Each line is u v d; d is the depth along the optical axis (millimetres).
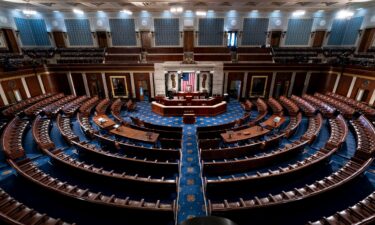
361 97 13266
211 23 18453
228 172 6719
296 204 4812
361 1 13297
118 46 19281
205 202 5594
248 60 17969
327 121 11586
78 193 5297
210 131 9461
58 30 18516
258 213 4695
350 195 5699
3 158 7609
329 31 18469
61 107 12781
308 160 6992
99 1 13109
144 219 4855
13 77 12812
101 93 17219
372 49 15430
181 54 18438
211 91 17062
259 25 18609
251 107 14344
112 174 5930
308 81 16734
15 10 16469
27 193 5730
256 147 7926
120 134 8875
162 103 14211
